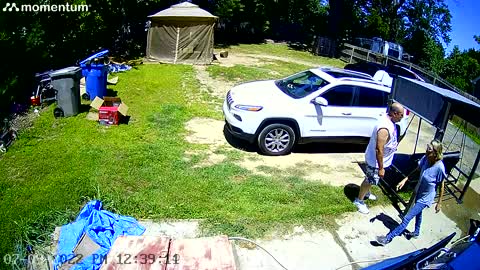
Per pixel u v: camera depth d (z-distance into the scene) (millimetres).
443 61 32312
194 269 4152
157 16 15477
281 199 6426
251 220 5758
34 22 11406
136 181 6527
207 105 10898
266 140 8039
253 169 7484
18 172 6668
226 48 22297
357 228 5961
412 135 10539
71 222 5375
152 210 5758
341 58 23672
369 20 31422
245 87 8852
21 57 10609
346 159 8492
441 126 6223
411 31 33812
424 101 6668
